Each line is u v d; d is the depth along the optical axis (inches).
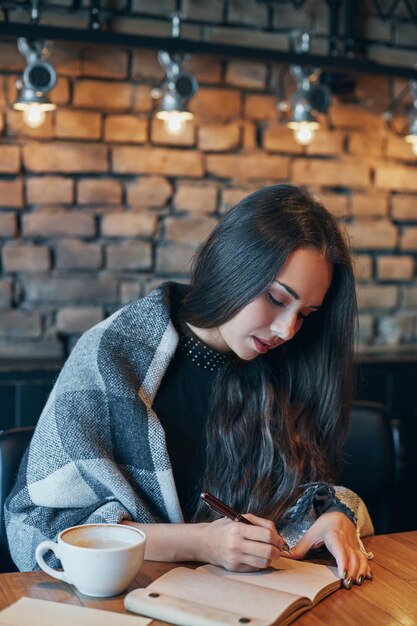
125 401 56.1
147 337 59.5
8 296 115.0
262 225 53.6
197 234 121.7
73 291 117.4
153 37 105.7
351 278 59.4
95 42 103.1
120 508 52.7
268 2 123.0
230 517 49.6
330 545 51.7
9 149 112.7
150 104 118.1
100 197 117.2
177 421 60.1
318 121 118.0
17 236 115.0
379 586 48.5
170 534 50.4
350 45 122.4
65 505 53.8
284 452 59.4
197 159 121.0
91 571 43.7
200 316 56.9
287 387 61.7
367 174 130.0
